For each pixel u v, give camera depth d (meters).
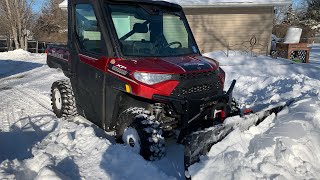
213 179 3.11
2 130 5.36
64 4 16.53
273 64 12.86
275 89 7.54
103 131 5.09
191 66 4.05
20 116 6.18
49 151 4.20
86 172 3.71
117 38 4.25
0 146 4.66
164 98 3.79
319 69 11.84
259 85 8.40
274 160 3.34
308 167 3.35
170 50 4.60
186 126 3.85
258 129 3.91
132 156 3.82
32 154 4.25
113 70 4.15
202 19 16.98
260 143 3.56
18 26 28.67
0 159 4.10
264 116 4.17
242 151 3.49
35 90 8.74
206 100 3.98
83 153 4.22
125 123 4.06
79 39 4.95
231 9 16.92
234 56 14.86
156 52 4.44
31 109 6.71
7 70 13.47
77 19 4.93
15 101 7.46
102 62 4.34
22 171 3.71
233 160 3.27
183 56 4.55
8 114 6.34
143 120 3.82
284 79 8.39
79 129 4.97
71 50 5.14
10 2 28.48
